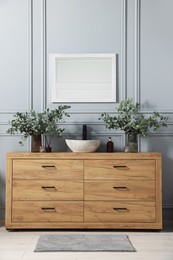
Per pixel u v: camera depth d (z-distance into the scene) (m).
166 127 3.94
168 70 3.96
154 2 3.95
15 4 3.96
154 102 3.95
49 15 3.95
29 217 3.48
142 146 3.94
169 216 3.93
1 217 3.93
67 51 3.96
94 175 3.49
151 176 3.48
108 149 3.80
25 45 3.96
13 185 3.49
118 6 3.96
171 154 3.94
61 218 3.48
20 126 3.67
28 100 3.96
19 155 3.50
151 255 2.78
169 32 3.94
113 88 3.94
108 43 3.96
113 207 3.48
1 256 2.76
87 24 3.95
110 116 3.93
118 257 2.73
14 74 3.96
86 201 3.48
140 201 3.48
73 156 3.49
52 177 3.49
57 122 3.94
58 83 3.95
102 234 3.36
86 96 3.95
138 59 3.96
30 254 2.81
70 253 2.83
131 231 3.50
